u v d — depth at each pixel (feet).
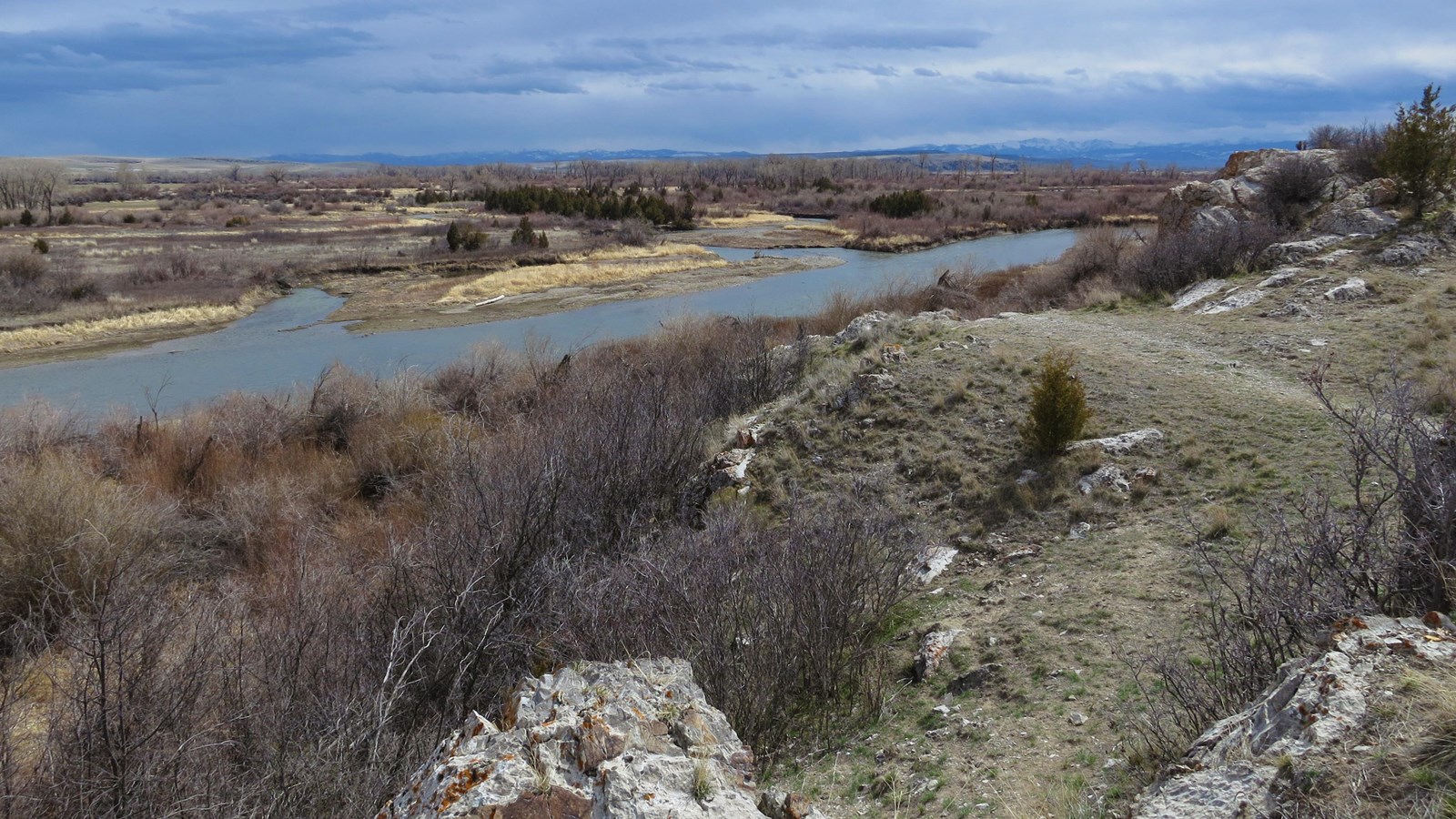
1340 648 13.39
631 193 310.65
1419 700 11.52
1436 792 10.12
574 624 26.37
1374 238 63.72
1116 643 23.03
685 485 43.60
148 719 21.91
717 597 25.68
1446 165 64.85
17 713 24.40
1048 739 19.19
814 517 33.60
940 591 30.37
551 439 43.14
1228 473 33.58
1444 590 15.75
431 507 47.03
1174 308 61.72
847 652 26.55
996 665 23.40
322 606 29.63
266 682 24.22
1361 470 19.81
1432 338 44.42
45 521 38.42
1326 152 80.18
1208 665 20.26
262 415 65.41
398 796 13.29
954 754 19.70
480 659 27.37
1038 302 82.89
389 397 67.82
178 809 20.12
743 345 69.31
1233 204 77.56
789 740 22.62
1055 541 32.32
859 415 45.52
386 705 23.97
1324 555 18.20
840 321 89.56
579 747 12.75
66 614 35.42
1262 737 12.62
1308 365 43.93
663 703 14.12
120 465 58.03
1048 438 38.27
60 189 364.58
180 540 46.78
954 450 40.78
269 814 20.26
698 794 12.16
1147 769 16.28
